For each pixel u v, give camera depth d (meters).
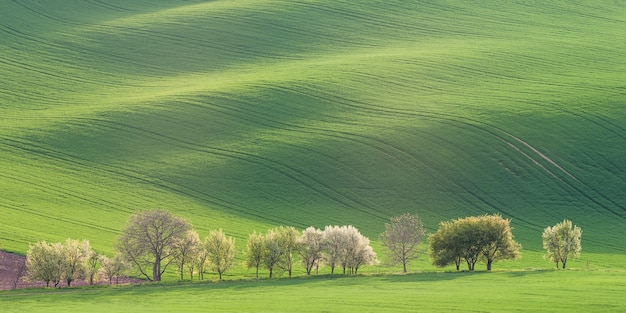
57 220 158.62
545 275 109.62
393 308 88.19
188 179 185.62
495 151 192.12
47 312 90.44
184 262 124.62
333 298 95.25
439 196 177.88
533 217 169.38
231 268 130.75
